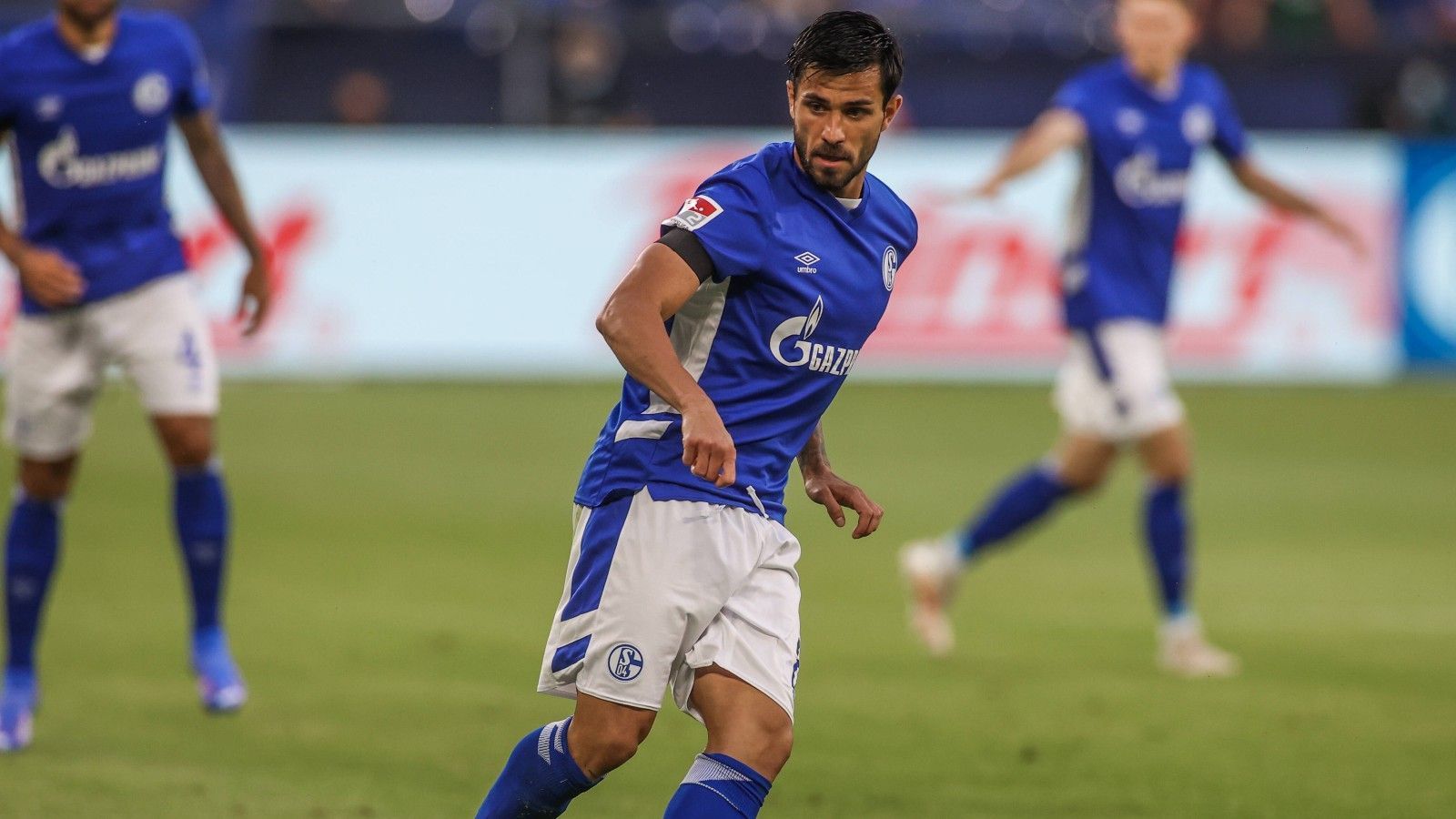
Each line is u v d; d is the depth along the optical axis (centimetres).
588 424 3919
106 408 4088
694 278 1074
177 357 1828
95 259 1803
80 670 2016
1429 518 3156
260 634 2205
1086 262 2244
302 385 4347
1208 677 2102
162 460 3434
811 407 1170
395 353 4456
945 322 4569
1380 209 4609
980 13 5134
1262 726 1864
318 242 4412
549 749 1145
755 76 4834
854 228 1144
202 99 1878
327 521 2934
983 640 2303
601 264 4522
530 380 4472
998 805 1559
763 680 1116
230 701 1822
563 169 4506
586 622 1133
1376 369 4625
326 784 1576
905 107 4894
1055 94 4919
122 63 1786
